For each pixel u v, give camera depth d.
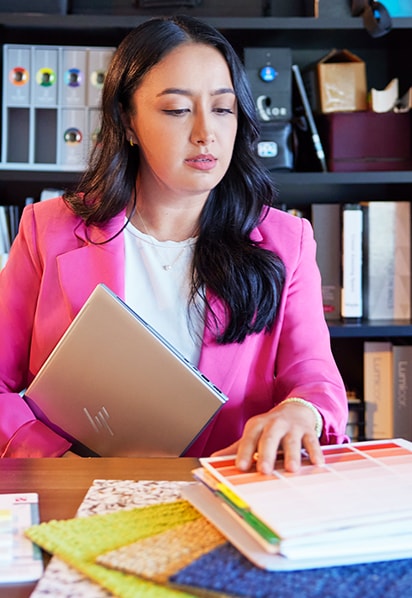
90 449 1.24
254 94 2.34
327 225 2.42
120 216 1.43
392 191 2.64
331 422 1.13
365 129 2.38
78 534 0.78
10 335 1.45
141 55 1.31
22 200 2.58
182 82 1.28
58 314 1.41
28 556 0.75
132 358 1.15
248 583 0.66
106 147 1.41
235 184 1.44
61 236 1.44
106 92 1.39
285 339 1.42
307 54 2.63
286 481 0.84
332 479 0.84
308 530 0.71
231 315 1.36
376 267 2.42
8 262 1.49
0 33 2.39
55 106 2.34
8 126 2.40
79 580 0.70
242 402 1.40
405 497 0.79
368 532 0.73
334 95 2.40
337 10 2.34
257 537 0.73
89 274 1.40
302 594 0.65
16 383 1.47
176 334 1.42
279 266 1.40
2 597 0.68
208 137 1.28
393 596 0.65
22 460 1.07
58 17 2.30
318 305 1.46
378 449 0.97
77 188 1.49
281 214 1.52
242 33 2.40
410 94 2.39
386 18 2.28
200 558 0.71
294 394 1.24
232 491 0.81
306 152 2.47
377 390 2.40
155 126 1.30
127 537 0.78
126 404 1.18
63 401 1.23
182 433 1.18
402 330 2.29
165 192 1.40
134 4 2.40
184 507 0.86
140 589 0.66
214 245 1.40
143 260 1.44
